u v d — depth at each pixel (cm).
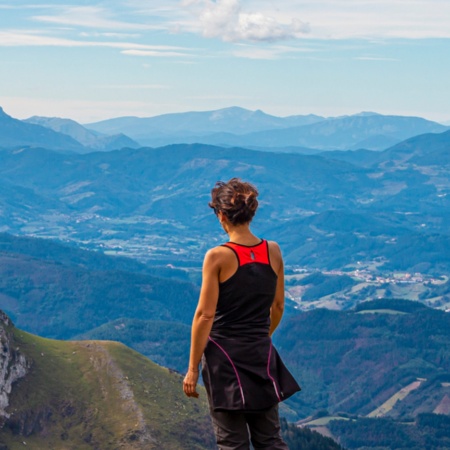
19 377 17675
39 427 17100
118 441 16838
